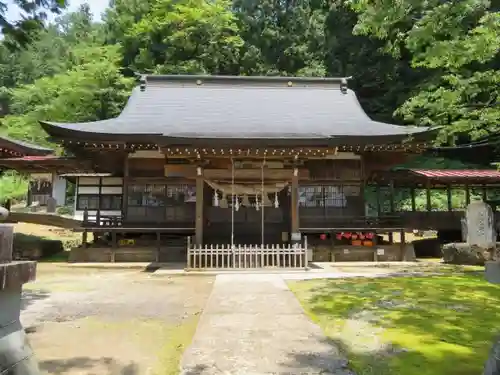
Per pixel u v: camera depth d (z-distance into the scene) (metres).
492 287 7.98
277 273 10.85
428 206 16.78
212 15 32.47
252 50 33.00
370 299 6.79
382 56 27.83
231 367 3.45
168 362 3.84
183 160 14.09
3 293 2.31
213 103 18.23
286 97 19.16
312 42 34.06
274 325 4.93
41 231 20.70
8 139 11.73
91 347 4.34
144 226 14.88
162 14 33.50
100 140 13.88
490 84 8.33
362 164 15.61
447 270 11.34
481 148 26.17
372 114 29.09
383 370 3.43
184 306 6.70
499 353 2.61
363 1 7.26
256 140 11.48
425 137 13.38
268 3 35.16
